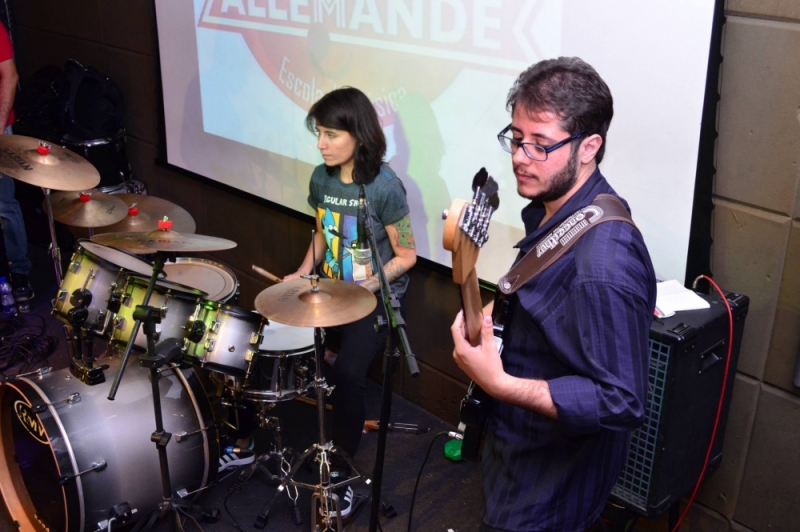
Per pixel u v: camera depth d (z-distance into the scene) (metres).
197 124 3.71
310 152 3.14
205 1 3.42
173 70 3.74
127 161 4.27
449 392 2.91
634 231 1.37
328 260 2.67
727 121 1.91
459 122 2.52
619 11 2.00
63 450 2.09
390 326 1.67
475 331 1.39
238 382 2.33
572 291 1.33
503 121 2.38
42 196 4.39
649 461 1.86
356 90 2.45
